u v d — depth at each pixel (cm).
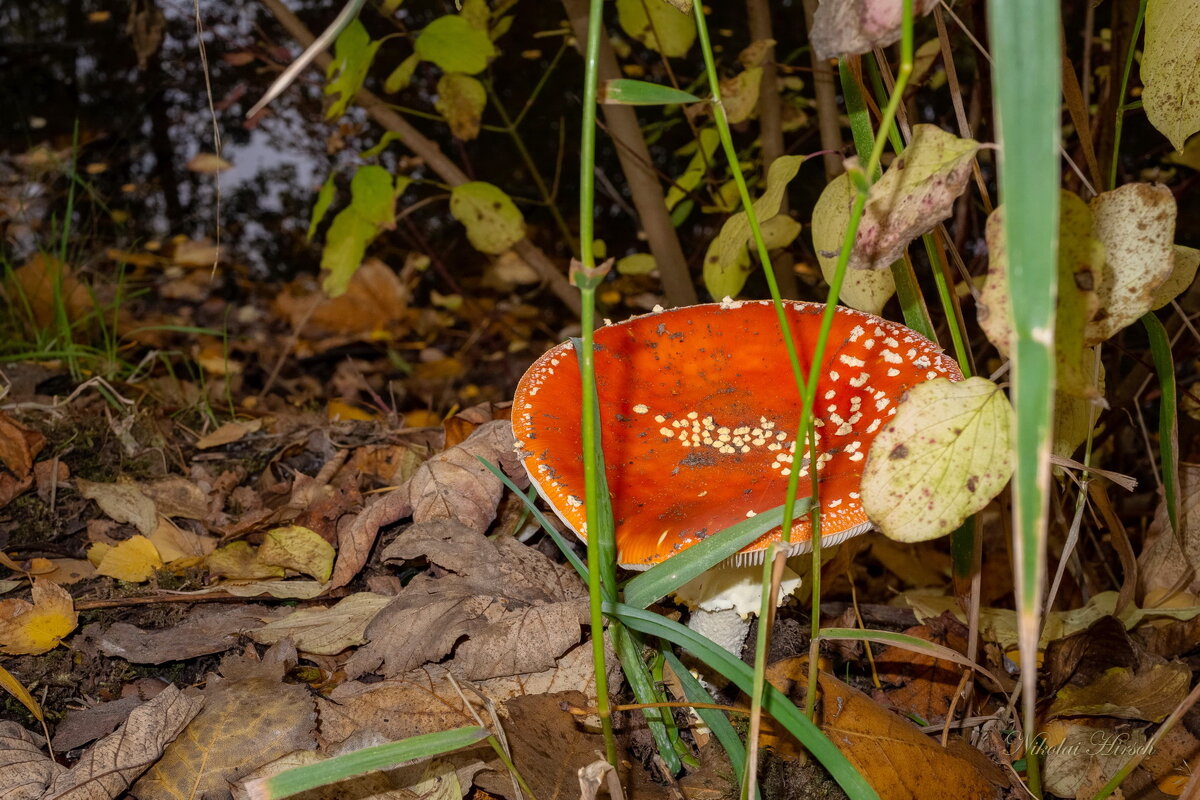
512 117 168
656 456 79
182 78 184
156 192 167
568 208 159
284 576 90
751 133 147
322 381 135
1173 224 70
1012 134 52
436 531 89
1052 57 51
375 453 100
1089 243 68
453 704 81
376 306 149
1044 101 51
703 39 69
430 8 177
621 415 81
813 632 75
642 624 74
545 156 164
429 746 71
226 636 86
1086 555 103
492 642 83
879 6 67
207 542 92
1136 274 70
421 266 156
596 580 72
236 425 102
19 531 92
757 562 76
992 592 97
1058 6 51
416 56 98
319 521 93
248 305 151
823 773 80
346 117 164
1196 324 94
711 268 89
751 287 127
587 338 69
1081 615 90
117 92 182
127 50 189
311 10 182
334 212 164
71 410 101
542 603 84
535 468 78
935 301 125
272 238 163
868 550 106
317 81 177
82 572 90
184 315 146
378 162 164
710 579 81
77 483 94
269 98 65
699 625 84
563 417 80
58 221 154
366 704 81
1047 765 83
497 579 86
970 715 84
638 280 152
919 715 85
